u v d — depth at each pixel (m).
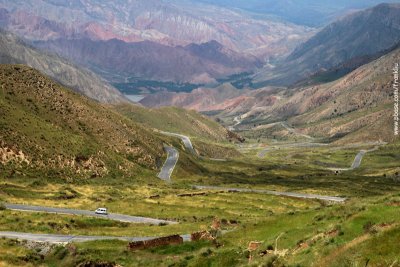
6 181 147.38
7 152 162.38
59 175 172.12
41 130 185.75
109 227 97.31
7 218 92.50
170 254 64.69
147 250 67.19
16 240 76.19
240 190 198.62
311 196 192.50
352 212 54.66
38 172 166.00
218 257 54.50
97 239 78.44
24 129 177.62
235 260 53.00
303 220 64.44
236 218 117.06
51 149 179.62
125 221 108.38
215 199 153.62
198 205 141.88
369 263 35.78
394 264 34.50
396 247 36.59
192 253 59.66
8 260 65.62
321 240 46.59
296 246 48.69
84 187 162.25
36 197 133.38
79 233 85.69
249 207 144.38
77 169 182.88
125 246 69.75
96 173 190.12
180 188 194.75
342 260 37.59
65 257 68.56
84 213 115.75
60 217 98.38
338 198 187.75
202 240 68.56
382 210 50.16
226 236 67.00
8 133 169.00
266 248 52.47
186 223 101.44
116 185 179.75
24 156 166.38
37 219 93.88
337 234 46.44
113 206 129.12
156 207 131.50
